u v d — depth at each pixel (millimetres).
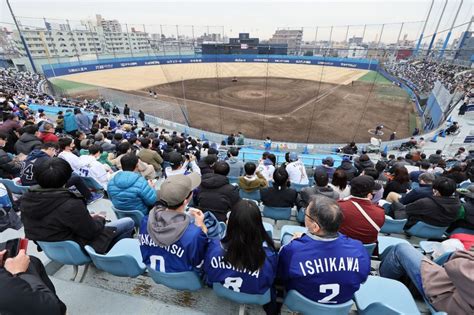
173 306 2174
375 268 2963
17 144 5465
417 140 15148
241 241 1697
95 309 2145
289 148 14516
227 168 3715
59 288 2312
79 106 18906
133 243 2686
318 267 1849
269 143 14242
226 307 2393
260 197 4531
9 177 4715
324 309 1924
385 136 17781
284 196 4094
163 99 25281
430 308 2090
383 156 11117
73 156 4523
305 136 17422
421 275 2125
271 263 1883
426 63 29359
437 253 2754
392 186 5152
